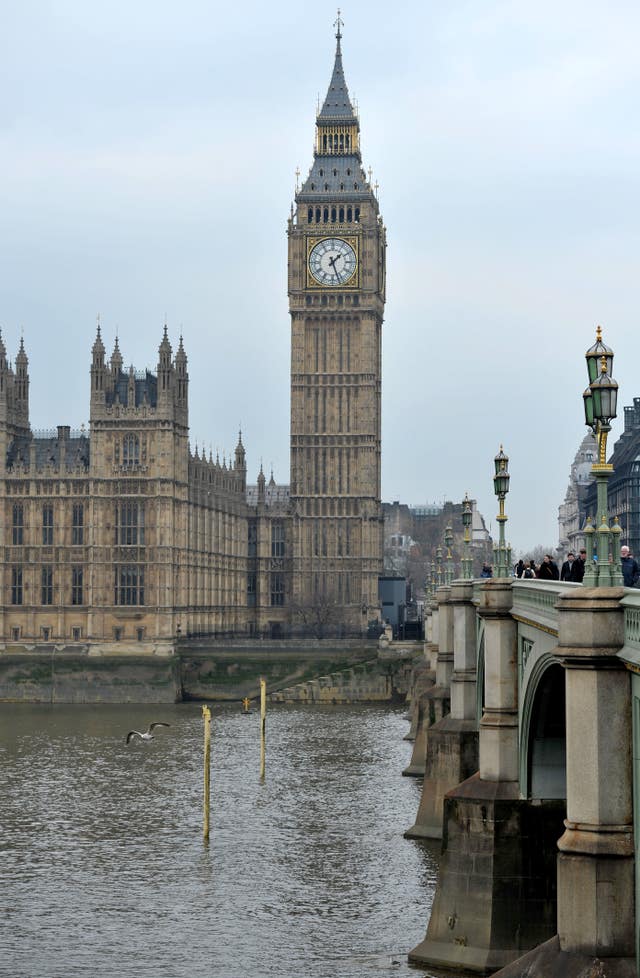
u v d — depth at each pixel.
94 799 107.19
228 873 82.56
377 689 190.38
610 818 40.72
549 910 60.25
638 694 38.62
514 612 59.06
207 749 93.94
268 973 63.34
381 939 68.25
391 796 107.25
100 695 192.50
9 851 89.06
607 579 40.47
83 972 64.50
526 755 59.72
